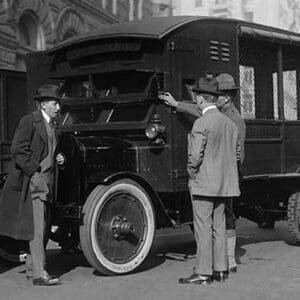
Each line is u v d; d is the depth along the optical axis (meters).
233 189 6.34
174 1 32.97
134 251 6.81
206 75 7.31
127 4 25.22
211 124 6.20
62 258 7.82
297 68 8.80
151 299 5.76
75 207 6.40
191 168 6.26
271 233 10.33
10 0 15.70
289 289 6.18
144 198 6.82
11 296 5.89
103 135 7.43
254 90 8.02
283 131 8.41
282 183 8.53
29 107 8.25
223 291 6.07
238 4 35.16
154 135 6.85
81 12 20.08
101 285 6.30
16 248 7.38
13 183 6.18
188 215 7.40
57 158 6.45
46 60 8.04
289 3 36.72
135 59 7.14
